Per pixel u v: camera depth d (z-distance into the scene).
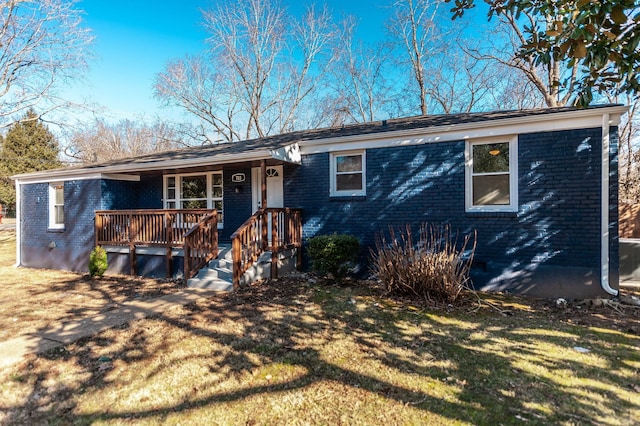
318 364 3.54
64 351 3.95
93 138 32.44
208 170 10.09
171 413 2.72
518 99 18.38
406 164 7.38
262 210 7.59
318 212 8.36
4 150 31.55
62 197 11.08
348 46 24.22
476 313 5.21
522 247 6.36
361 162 7.98
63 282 8.24
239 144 11.46
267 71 24.94
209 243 7.77
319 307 5.54
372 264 7.41
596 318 4.97
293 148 8.27
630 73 3.29
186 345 4.07
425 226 7.18
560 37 3.30
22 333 4.55
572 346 3.92
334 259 6.96
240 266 6.92
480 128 6.65
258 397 2.92
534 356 3.67
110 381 3.25
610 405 2.75
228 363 3.58
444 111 21.38
